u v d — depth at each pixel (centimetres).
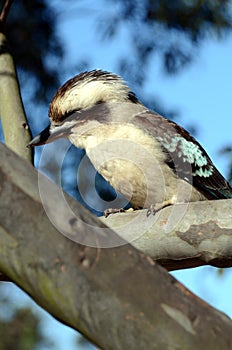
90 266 485
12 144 965
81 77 1070
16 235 489
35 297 496
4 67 1005
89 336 491
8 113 977
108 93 1044
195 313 482
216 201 732
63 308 489
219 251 729
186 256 742
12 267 493
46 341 1505
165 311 480
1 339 1494
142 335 480
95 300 483
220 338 480
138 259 489
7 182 491
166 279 489
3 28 1045
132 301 481
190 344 477
